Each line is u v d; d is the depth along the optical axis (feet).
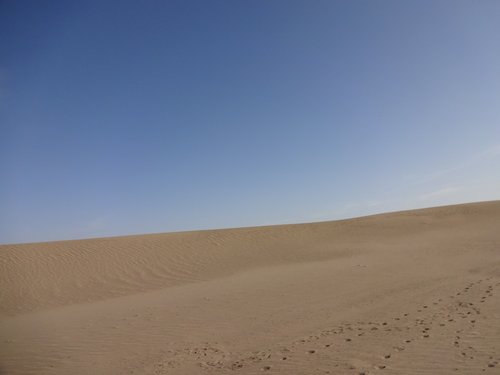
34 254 92.38
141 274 81.20
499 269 57.67
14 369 30.66
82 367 29.81
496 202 160.25
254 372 24.26
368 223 139.44
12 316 56.24
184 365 27.76
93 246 102.58
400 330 29.89
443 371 20.85
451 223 132.16
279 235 124.47
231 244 111.14
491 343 24.32
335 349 26.84
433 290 45.47
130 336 37.42
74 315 50.78
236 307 46.34
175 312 46.47
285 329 34.73
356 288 51.78
